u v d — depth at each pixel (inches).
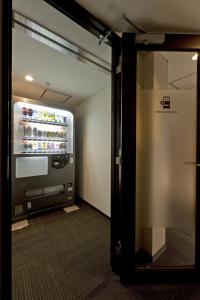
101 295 52.7
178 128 60.8
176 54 69.6
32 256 71.9
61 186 132.4
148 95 61.2
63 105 142.7
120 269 57.6
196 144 59.8
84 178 142.6
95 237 87.4
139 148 61.6
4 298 33.1
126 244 57.0
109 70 85.7
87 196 137.0
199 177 59.2
